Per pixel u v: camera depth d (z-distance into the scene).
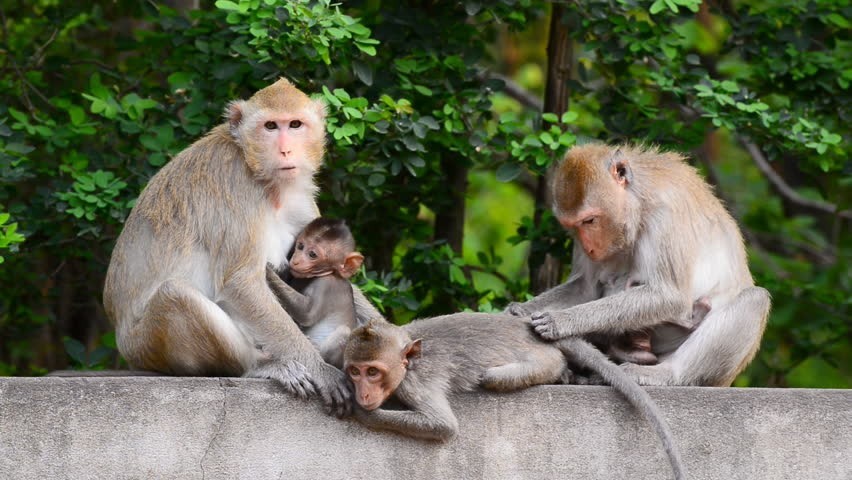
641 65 16.62
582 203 11.38
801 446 10.78
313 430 10.36
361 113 13.04
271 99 11.20
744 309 11.53
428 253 14.66
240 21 13.23
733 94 14.72
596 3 14.66
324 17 12.86
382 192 14.85
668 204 11.56
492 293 15.39
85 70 15.59
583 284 12.33
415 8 14.66
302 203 11.62
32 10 16.67
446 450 10.49
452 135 14.45
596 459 10.62
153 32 16.02
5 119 13.73
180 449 10.18
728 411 10.74
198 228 11.05
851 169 15.22
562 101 15.69
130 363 11.35
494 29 18.12
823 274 19.95
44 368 16.55
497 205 25.27
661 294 11.41
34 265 15.90
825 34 16.14
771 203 22.34
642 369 11.34
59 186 13.77
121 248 11.44
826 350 17.42
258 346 10.84
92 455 10.06
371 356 10.00
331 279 11.26
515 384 10.52
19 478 9.95
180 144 13.97
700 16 21.05
